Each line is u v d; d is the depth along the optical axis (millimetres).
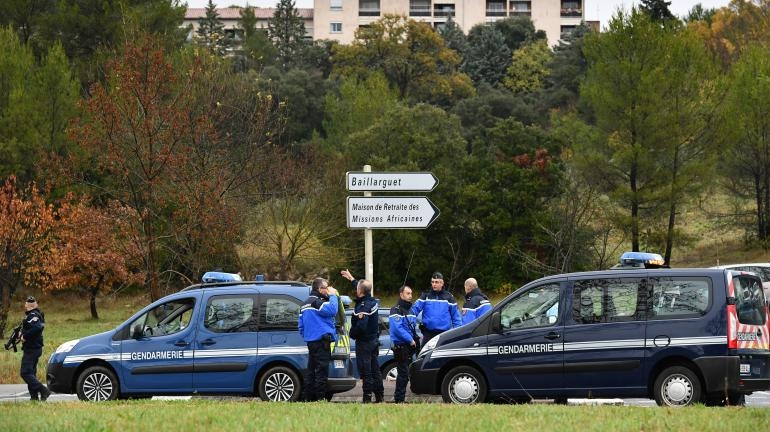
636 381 22344
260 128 64125
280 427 17109
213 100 63062
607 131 77438
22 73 87750
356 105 114312
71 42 101625
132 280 53094
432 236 92125
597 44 78375
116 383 25828
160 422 17812
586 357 22688
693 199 79000
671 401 22094
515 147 91875
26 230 65312
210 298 25969
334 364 25375
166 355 25719
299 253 78250
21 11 102312
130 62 49938
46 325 75688
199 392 25562
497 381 23391
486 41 192500
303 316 24406
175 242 54781
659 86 74688
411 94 170875
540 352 23078
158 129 49656
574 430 16703
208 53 69562
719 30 137750
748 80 82250
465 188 90188
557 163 89562
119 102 50219
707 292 22109
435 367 23938
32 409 20953
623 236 77062
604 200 80188
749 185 84812
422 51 175000
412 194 90562
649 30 75688
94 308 84312
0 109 87375
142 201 50812
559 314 23094
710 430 16656
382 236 90875
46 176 68812
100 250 53656
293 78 140125
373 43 172875
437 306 25812
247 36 191750
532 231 86375
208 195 52156
